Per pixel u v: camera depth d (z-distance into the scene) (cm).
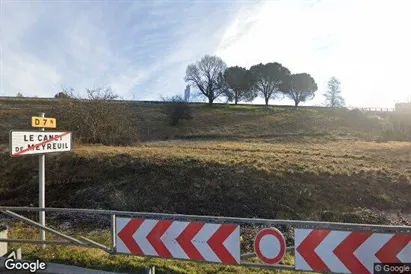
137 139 2034
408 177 1009
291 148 1938
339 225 306
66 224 691
